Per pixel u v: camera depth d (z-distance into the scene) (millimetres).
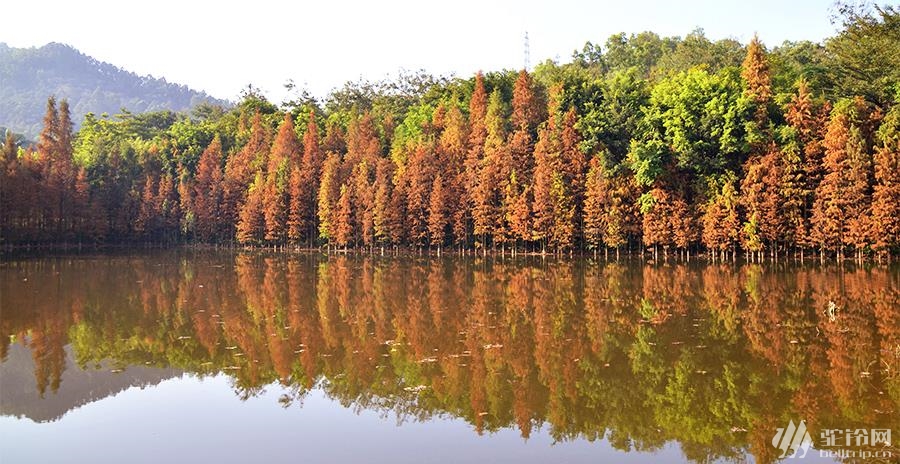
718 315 30562
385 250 88312
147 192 108688
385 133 102938
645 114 67125
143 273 56906
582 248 70938
